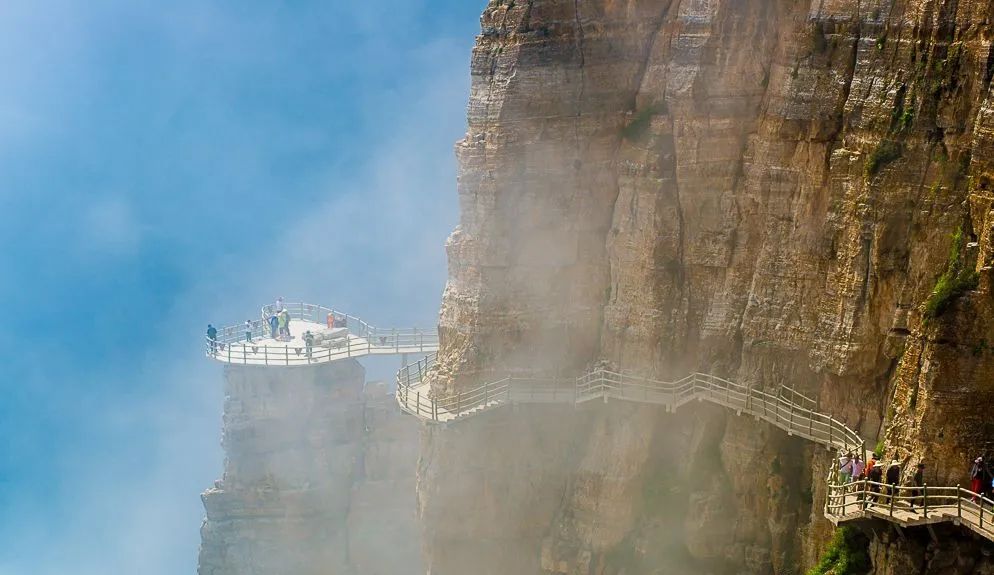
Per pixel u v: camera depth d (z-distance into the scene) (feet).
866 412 205.77
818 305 211.82
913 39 196.24
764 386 221.05
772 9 222.89
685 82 230.68
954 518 175.94
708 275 232.73
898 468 184.55
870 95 201.26
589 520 243.60
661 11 239.30
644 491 239.50
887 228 196.85
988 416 180.65
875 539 186.70
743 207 226.99
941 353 180.96
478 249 249.96
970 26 188.65
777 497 221.87
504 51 247.70
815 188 212.64
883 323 200.64
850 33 208.54
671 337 236.02
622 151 242.78
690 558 234.17
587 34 243.40
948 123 190.08
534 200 247.50
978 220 181.78
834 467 197.47
